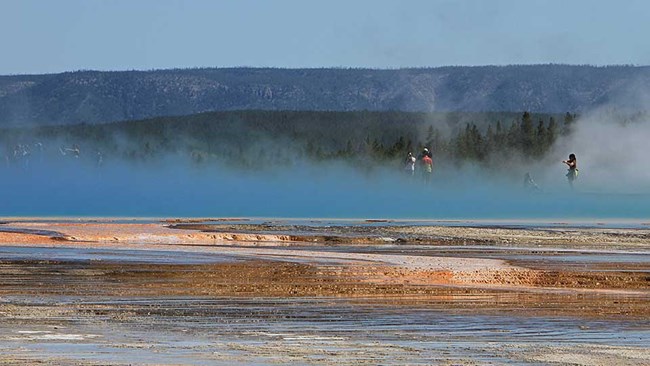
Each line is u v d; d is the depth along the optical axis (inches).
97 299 1409.9
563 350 1057.5
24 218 3567.9
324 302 1413.6
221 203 5438.0
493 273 1824.6
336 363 965.2
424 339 1119.0
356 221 3676.2
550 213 4662.9
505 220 3969.0
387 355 1011.3
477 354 1026.7
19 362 934.4
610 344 1105.4
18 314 1254.3
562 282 1744.6
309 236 2743.6
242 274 1727.4
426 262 2004.2
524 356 1019.3
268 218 3961.6
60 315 1253.7
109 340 1071.0
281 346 1051.3
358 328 1192.2
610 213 4675.2
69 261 1882.4
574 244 2723.9
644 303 1467.8
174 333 1131.3
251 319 1250.6
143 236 2605.8
